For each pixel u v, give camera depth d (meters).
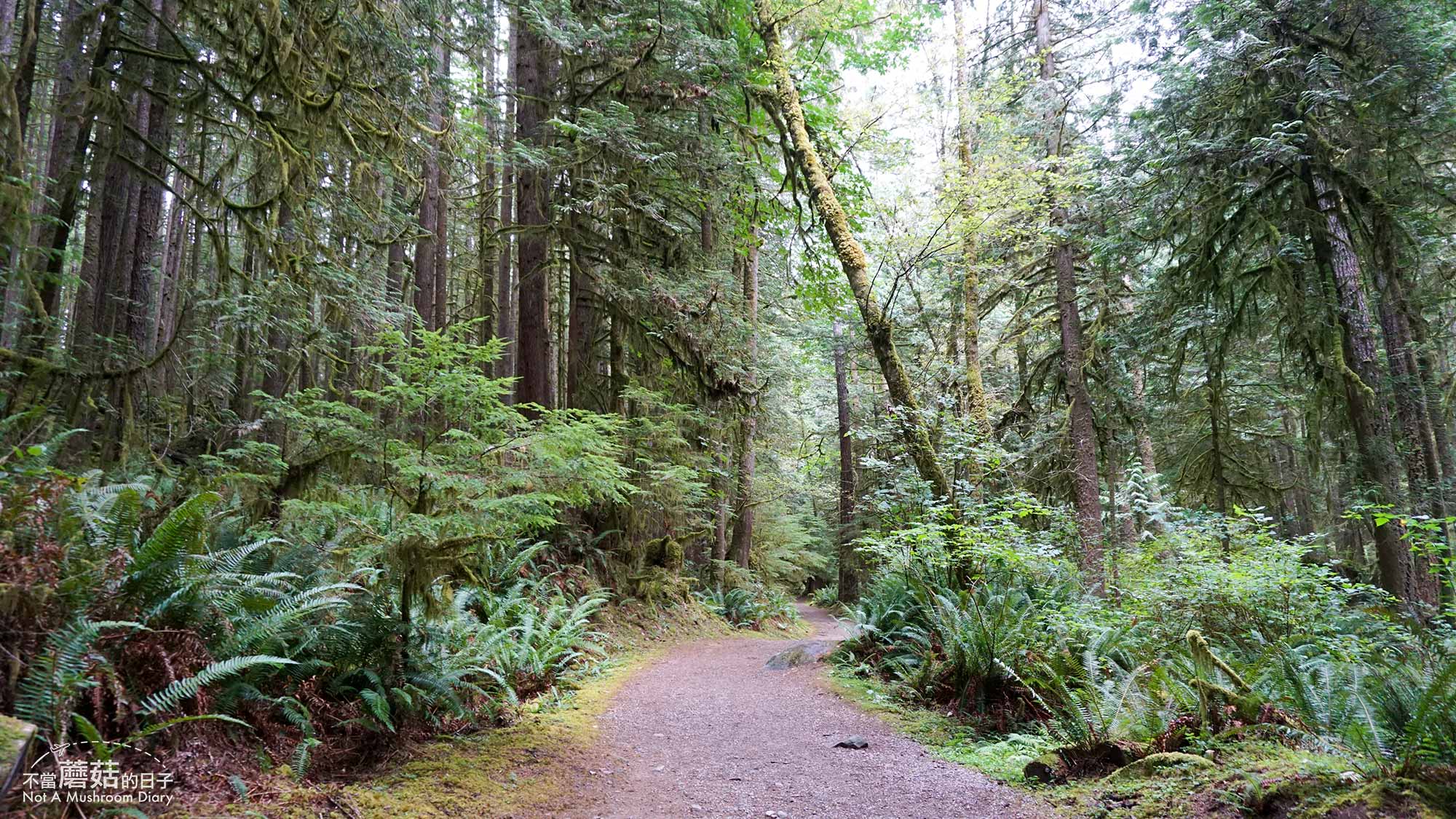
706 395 13.06
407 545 4.78
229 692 3.83
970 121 14.41
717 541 16.73
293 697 4.25
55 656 3.00
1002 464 10.15
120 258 8.23
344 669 4.68
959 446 9.44
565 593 9.95
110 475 5.23
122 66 6.92
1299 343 10.97
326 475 5.58
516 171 11.15
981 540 7.95
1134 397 14.46
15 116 5.31
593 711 6.18
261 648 4.10
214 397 7.40
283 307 7.31
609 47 10.98
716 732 5.82
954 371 16.52
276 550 4.89
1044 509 8.48
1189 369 14.65
